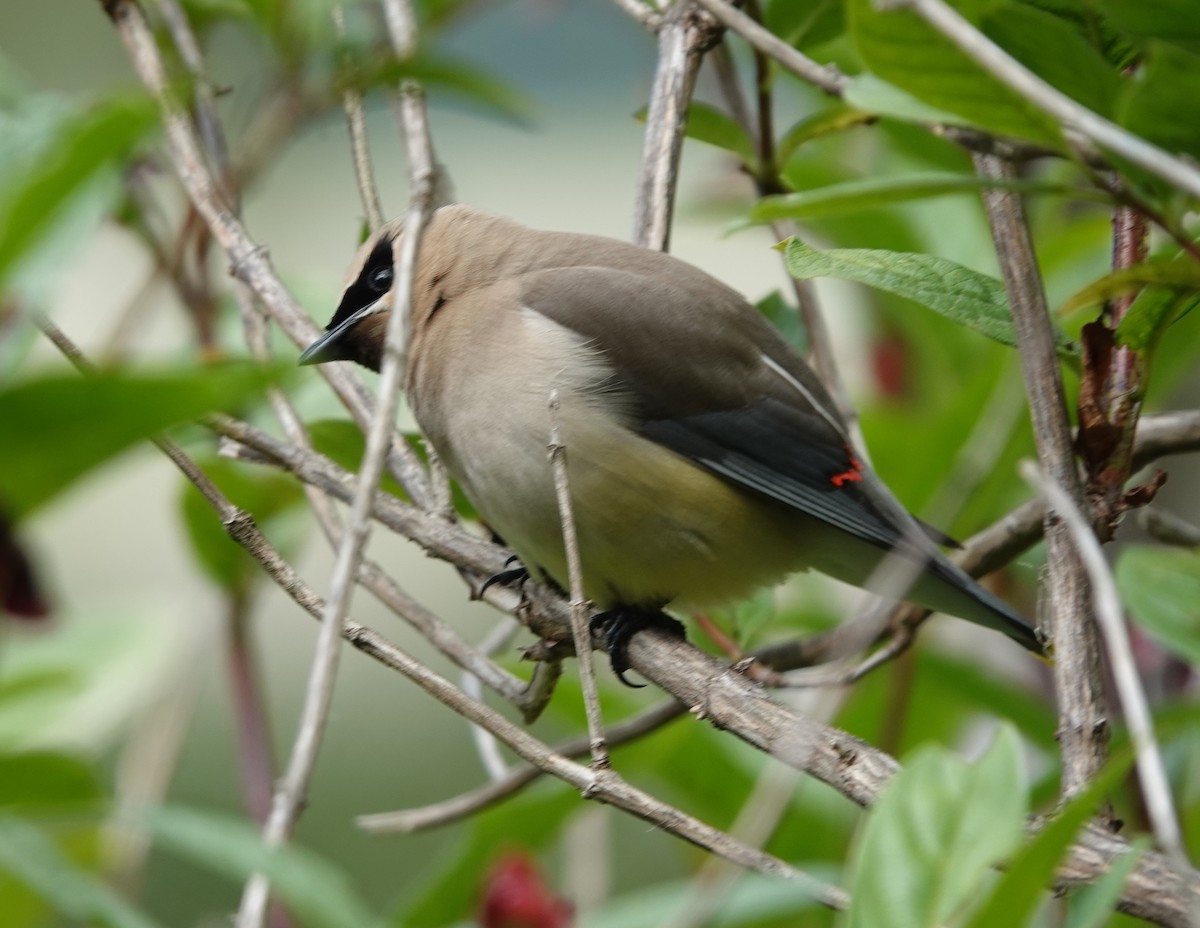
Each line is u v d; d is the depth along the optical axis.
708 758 9.01
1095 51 5.30
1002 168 6.43
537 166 18.52
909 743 9.69
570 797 8.36
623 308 8.52
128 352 9.28
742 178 11.27
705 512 8.43
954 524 9.26
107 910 5.23
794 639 9.35
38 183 3.87
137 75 7.94
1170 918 5.23
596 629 8.60
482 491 8.44
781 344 8.95
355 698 16.08
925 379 11.28
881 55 5.17
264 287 7.84
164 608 9.53
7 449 3.80
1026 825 5.69
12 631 9.21
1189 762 8.21
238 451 7.83
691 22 8.45
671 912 7.75
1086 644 6.00
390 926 7.89
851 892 4.85
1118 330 6.18
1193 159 5.27
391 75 6.81
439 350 8.68
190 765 14.77
